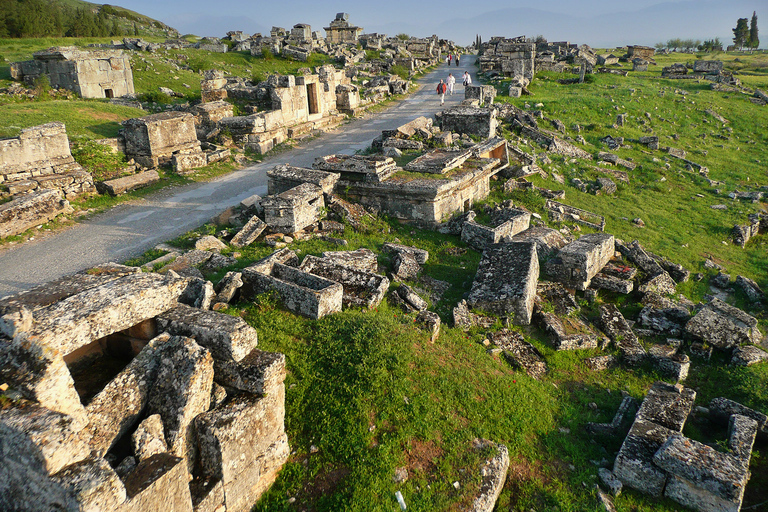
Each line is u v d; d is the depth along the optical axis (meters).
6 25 51.03
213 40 46.03
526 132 24.97
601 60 55.12
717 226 19.36
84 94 27.23
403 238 14.00
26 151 15.68
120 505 4.34
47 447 4.19
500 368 9.11
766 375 9.80
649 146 27.16
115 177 18.22
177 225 14.21
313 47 51.84
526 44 40.62
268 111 24.91
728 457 6.85
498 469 6.68
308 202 13.53
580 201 19.62
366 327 8.41
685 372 10.12
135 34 67.50
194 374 5.55
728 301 14.01
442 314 10.59
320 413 6.93
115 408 5.40
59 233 13.73
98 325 5.59
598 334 10.97
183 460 5.00
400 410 7.13
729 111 34.94
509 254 11.83
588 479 7.19
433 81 46.78
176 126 20.41
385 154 18.22
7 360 4.84
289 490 6.21
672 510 6.84
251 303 8.84
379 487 6.17
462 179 15.31
